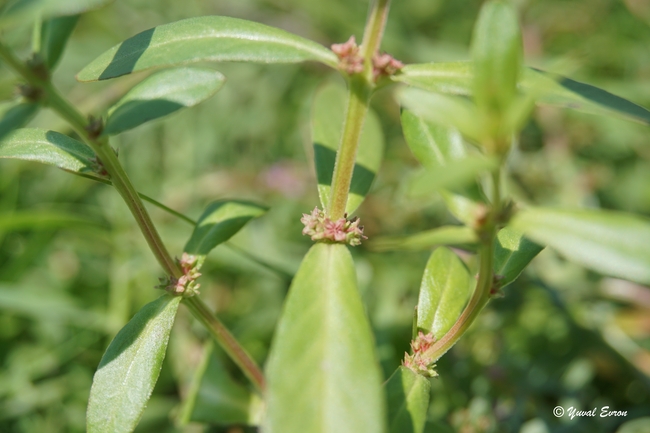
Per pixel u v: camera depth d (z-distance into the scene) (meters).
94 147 0.17
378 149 0.20
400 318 0.26
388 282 0.26
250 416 0.23
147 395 0.18
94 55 0.35
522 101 0.15
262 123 0.34
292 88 0.35
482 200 0.16
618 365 0.25
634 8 0.34
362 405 0.16
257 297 0.28
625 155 0.31
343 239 0.17
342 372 0.16
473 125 0.15
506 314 0.25
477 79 0.15
